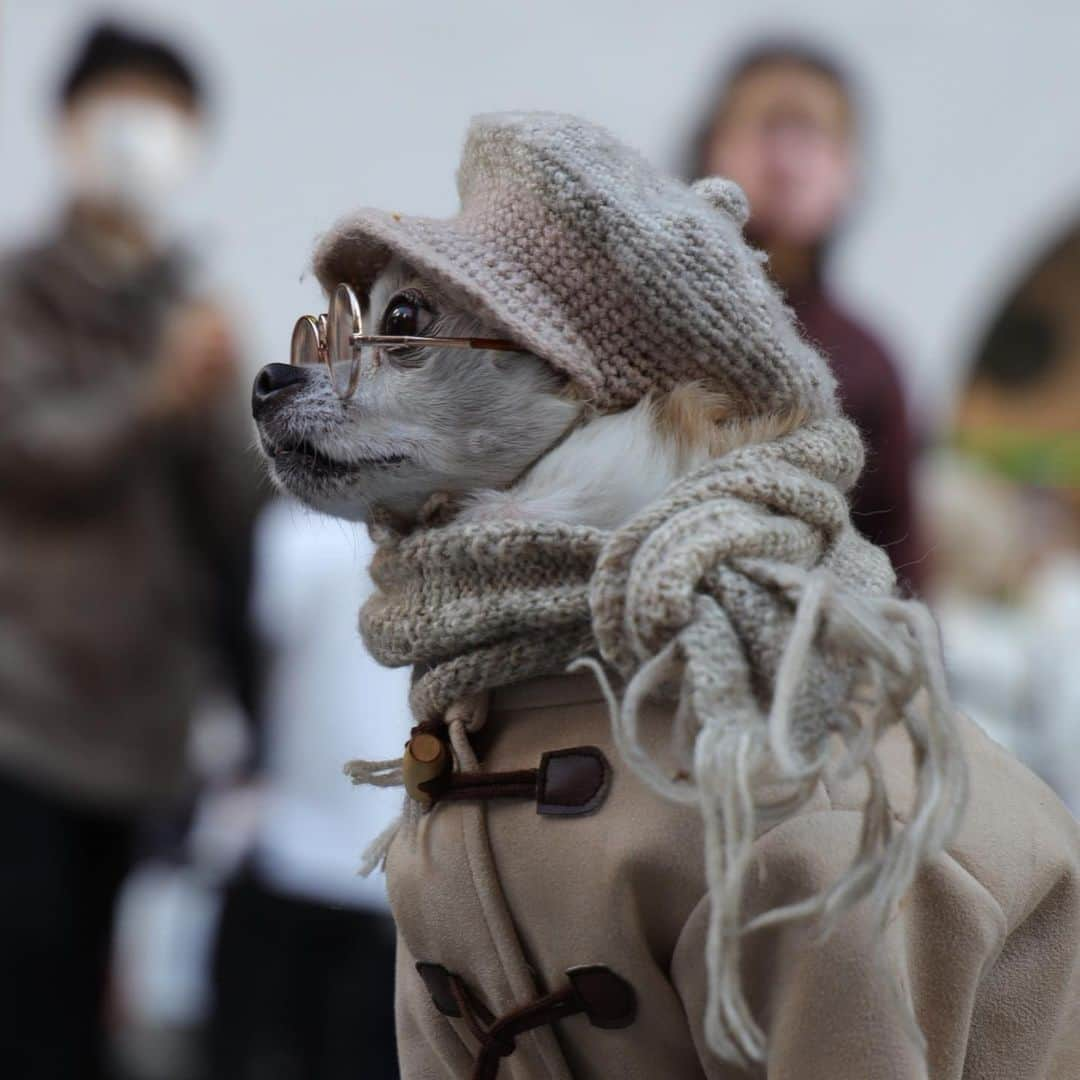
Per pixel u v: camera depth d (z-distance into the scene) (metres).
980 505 16.11
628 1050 6.04
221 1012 11.77
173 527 12.80
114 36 13.72
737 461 5.71
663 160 18.02
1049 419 18.62
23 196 18.98
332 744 11.04
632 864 5.70
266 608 11.67
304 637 11.22
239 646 12.47
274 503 12.50
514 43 18.78
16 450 12.44
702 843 5.65
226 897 11.77
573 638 5.95
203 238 18.77
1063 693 13.69
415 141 18.95
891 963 5.50
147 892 15.55
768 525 5.46
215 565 12.82
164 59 13.73
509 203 6.23
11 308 12.97
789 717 5.05
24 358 12.73
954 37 18.66
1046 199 18.70
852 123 11.38
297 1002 11.55
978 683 13.87
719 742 5.02
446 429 6.41
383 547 6.52
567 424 6.31
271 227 18.92
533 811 6.00
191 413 12.76
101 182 13.38
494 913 6.02
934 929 5.80
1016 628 14.49
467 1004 6.29
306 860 11.12
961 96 18.70
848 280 18.81
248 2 19.02
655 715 5.88
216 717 13.78
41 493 12.52
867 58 18.73
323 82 18.98
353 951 11.47
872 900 5.11
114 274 13.16
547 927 5.93
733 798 4.93
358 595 11.04
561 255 6.13
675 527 5.40
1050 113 18.67
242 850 11.79
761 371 6.08
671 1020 5.93
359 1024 11.49
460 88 18.92
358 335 6.45
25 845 12.30
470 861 6.07
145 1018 15.34
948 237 18.77
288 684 11.27
